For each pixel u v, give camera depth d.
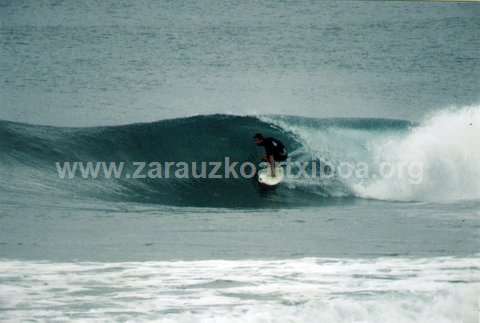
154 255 36.41
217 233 43.03
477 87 97.12
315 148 68.12
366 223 48.00
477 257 36.84
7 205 49.59
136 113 84.25
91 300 27.61
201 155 64.81
